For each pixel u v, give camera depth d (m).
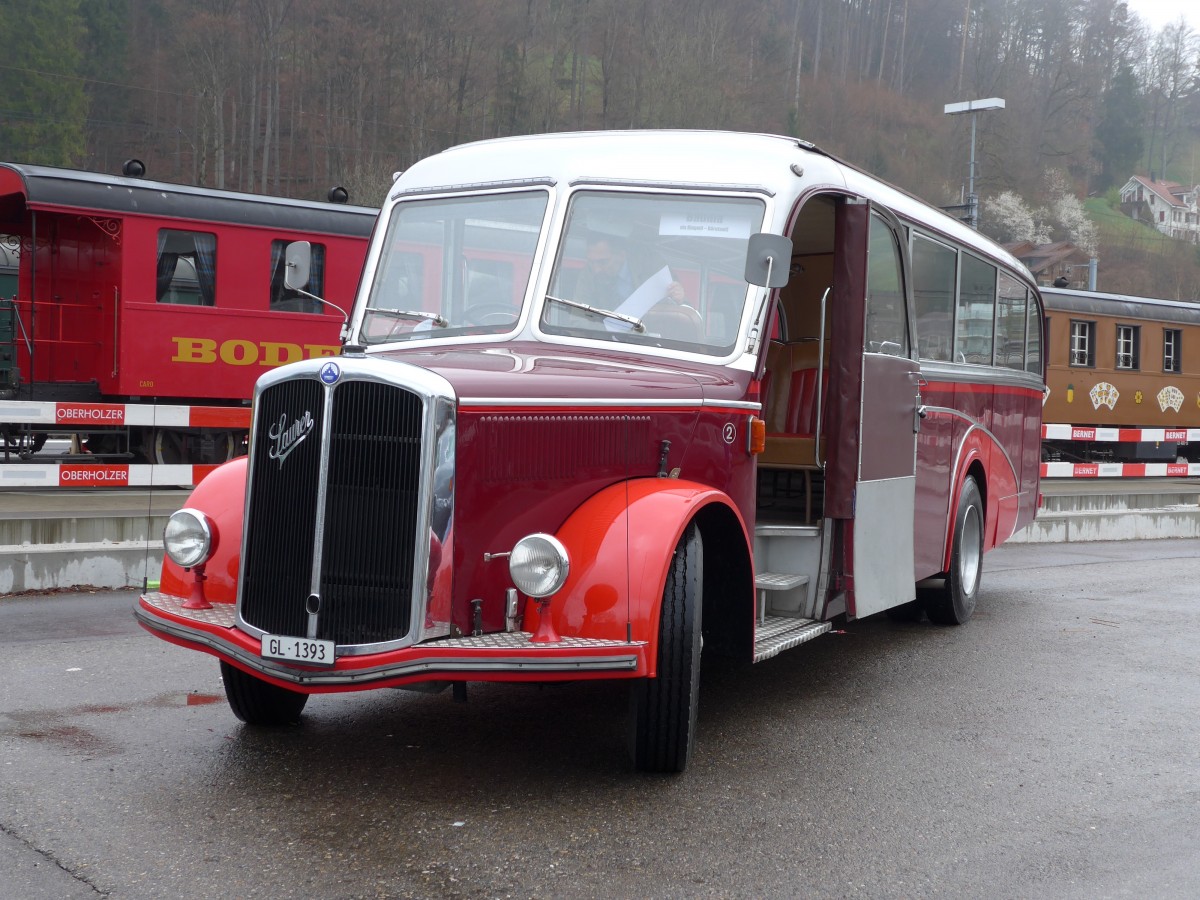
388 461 4.57
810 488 7.02
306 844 4.23
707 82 62.78
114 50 56.72
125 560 9.43
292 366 4.76
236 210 16.45
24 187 14.95
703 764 5.35
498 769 5.14
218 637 4.85
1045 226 89.44
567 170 6.14
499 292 5.99
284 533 4.73
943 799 4.98
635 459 5.20
